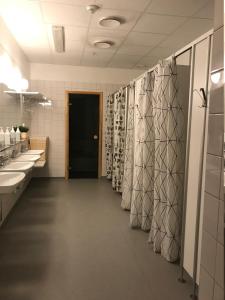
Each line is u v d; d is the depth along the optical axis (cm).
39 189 498
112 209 393
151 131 300
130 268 236
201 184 193
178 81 239
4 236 295
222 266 123
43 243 280
